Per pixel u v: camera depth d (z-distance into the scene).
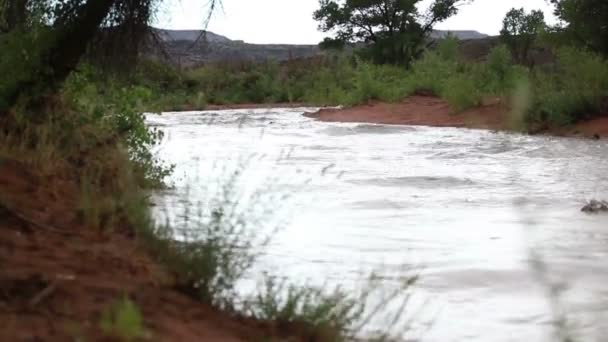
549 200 12.08
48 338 3.28
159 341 3.54
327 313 4.67
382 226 9.67
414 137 25.95
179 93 51.41
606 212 10.71
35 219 5.95
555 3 34.47
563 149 21.23
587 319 5.41
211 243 5.16
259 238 8.11
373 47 73.00
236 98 58.69
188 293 4.87
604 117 27.34
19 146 8.65
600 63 30.39
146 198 7.69
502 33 66.56
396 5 73.50
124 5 11.63
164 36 12.24
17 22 10.70
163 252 5.28
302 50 108.69
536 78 34.53
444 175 15.51
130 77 12.30
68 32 10.62
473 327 5.43
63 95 11.07
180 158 17.84
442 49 50.31
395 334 5.18
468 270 7.11
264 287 6.02
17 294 3.79
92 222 6.20
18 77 9.76
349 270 7.08
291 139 25.28
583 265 7.25
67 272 4.42
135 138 11.64
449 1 74.31
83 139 9.87
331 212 10.59
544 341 4.99
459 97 32.88
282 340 4.39
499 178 15.07
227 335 4.16
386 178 14.88
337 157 19.41
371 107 39.09
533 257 5.10
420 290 6.41
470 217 10.51
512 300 6.10
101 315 3.68
